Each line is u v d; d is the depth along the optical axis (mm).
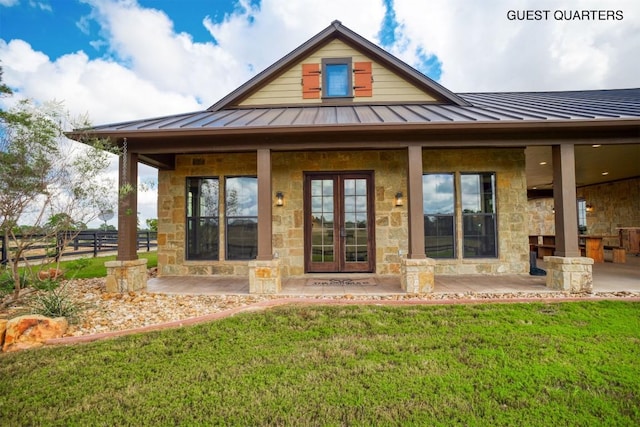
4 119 4312
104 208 5074
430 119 6008
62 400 2596
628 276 7160
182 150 6211
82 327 4176
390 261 7609
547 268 6133
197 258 7984
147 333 3961
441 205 7785
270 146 6145
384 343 3617
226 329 4078
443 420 2287
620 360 3131
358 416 2338
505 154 7684
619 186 12492
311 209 7883
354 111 7375
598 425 2223
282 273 7652
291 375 2938
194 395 2633
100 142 5055
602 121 5484
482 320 4301
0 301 4848
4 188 4312
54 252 5359
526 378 2826
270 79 8570
